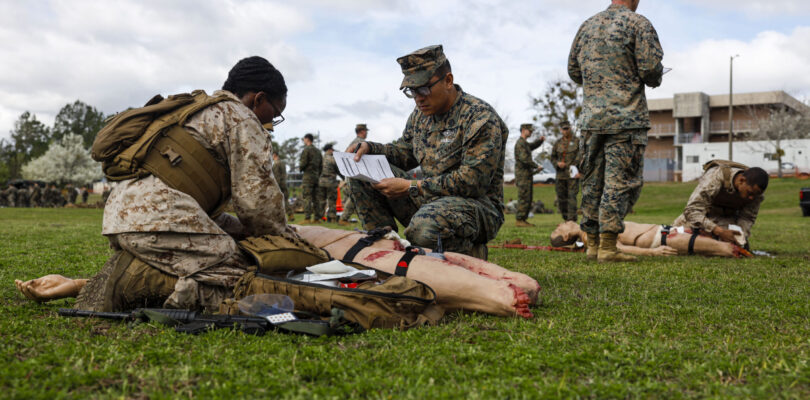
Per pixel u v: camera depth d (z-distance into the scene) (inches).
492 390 64.9
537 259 221.6
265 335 90.4
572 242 271.0
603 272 179.5
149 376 68.1
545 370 73.8
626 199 211.5
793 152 2218.3
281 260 107.7
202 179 110.3
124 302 105.3
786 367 73.2
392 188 150.3
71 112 4955.7
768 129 2262.6
